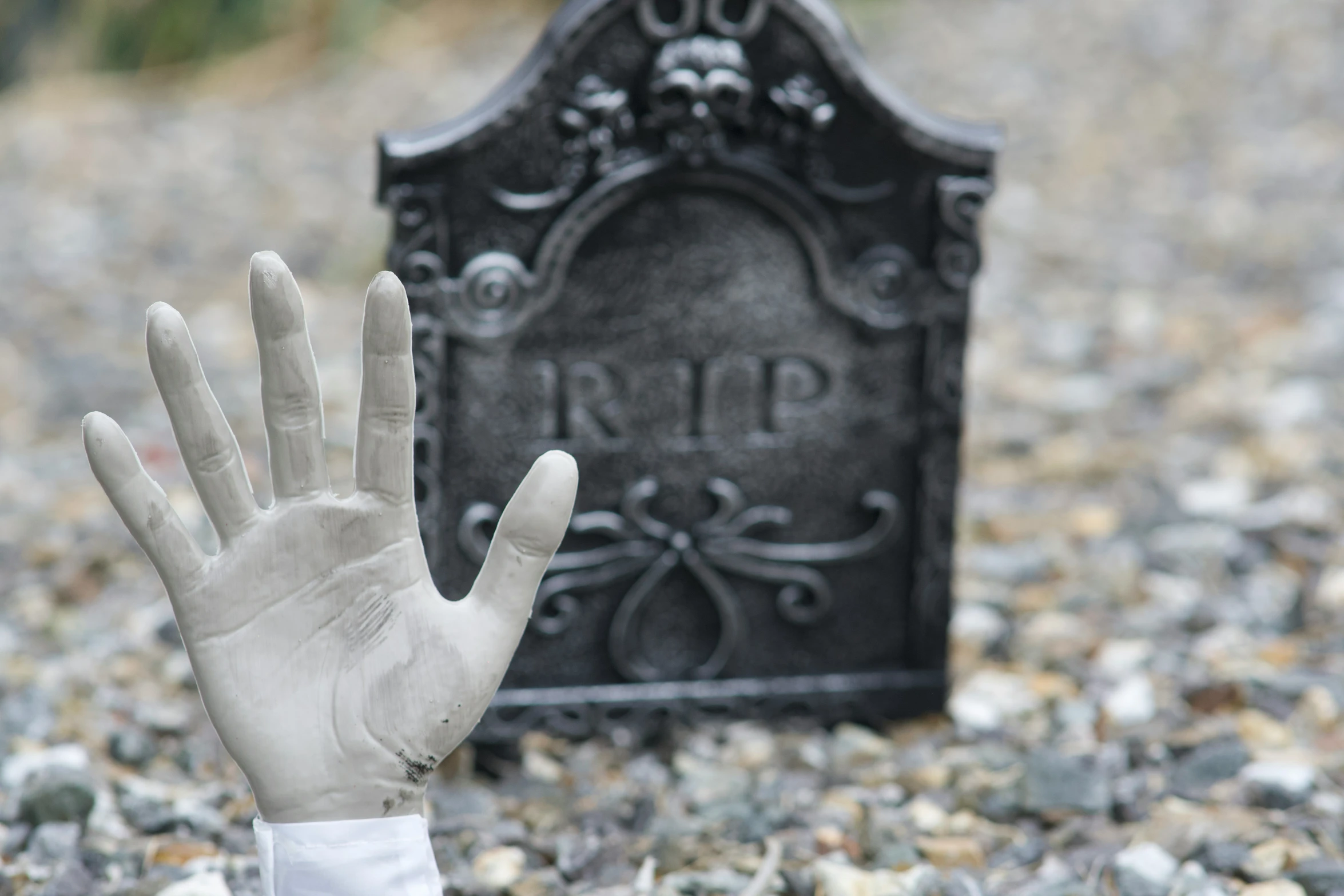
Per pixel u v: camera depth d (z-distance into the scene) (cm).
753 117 204
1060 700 234
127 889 178
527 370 209
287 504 128
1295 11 722
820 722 230
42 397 400
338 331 445
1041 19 753
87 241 537
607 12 196
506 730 219
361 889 129
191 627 127
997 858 186
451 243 201
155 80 754
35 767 212
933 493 223
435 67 732
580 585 219
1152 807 196
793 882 179
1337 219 509
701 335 212
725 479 219
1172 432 364
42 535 308
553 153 200
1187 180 562
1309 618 263
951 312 216
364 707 129
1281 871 176
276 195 587
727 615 225
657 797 206
